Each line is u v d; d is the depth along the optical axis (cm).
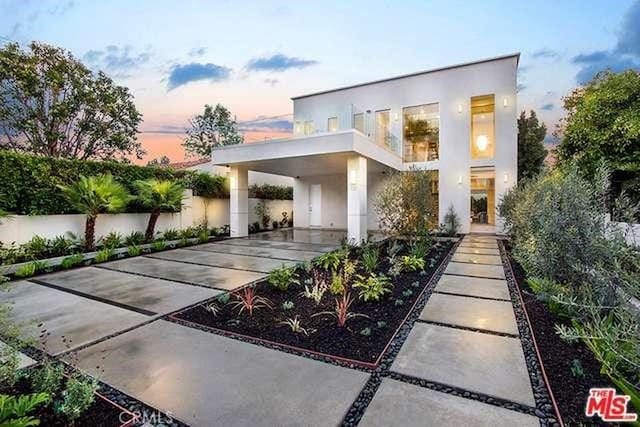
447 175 1388
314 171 1411
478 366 264
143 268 675
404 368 262
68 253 818
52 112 1342
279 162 1112
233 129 2342
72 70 1369
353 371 259
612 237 331
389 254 773
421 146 1454
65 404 193
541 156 2309
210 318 383
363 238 971
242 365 269
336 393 228
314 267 660
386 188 970
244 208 1240
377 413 205
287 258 793
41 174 828
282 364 271
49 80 1306
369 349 298
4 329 279
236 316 389
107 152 1577
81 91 1396
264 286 525
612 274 278
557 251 381
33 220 819
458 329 346
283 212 1731
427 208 929
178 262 743
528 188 731
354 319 376
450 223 1318
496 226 1310
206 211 1313
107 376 252
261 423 197
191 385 239
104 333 340
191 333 339
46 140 1395
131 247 848
